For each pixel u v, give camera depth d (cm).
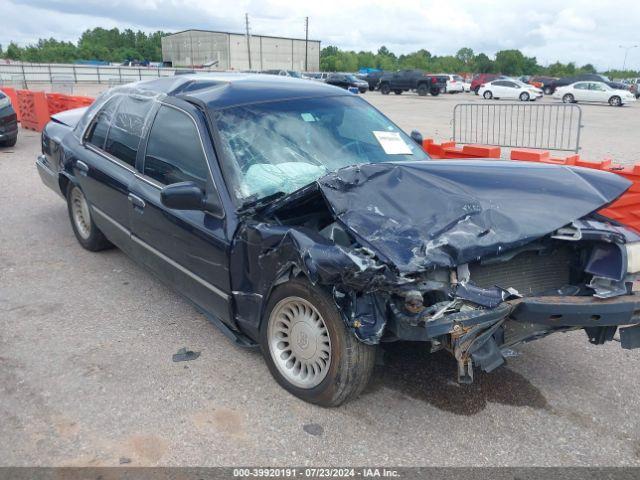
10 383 344
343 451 288
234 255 336
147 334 407
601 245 312
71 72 4934
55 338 400
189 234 369
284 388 338
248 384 346
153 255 422
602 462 284
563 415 321
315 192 318
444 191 306
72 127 591
